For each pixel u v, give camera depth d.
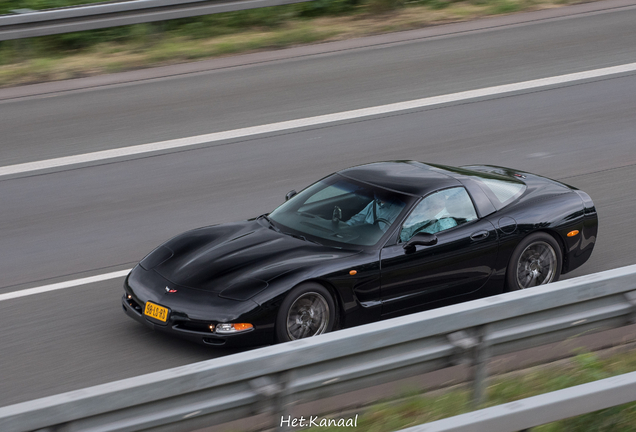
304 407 9.70
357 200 13.89
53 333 13.12
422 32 33.97
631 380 8.13
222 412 7.84
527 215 14.34
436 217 13.59
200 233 14.09
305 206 14.24
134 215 18.89
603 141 23.53
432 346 8.87
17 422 6.70
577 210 14.88
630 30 33.84
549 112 25.83
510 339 9.25
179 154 22.64
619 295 10.05
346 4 36.31
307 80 28.56
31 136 23.84
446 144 23.25
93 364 11.98
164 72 29.39
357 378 8.52
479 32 33.84
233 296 11.80
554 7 37.34
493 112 25.81
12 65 29.80
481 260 13.75
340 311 12.52
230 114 25.53
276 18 34.75
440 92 27.47
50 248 17.14
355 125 24.73
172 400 7.52
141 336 12.91
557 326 9.56
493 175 15.15
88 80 28.55
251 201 19.61
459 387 9.80
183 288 12.23
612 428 9.18
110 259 16.55
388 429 8.80
